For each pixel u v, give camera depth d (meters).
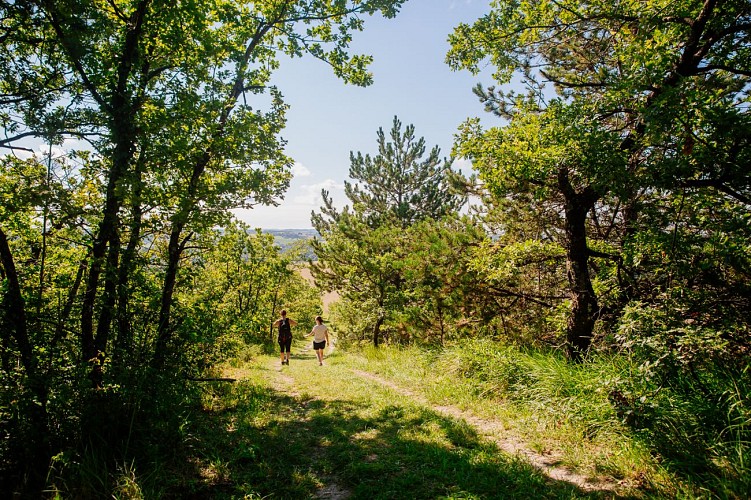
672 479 3.35
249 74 7.43
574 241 6.97
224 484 3.77
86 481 3.32
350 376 9.64
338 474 4.05
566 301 7.94
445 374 8.00
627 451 3.87
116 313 4.66
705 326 4.44
